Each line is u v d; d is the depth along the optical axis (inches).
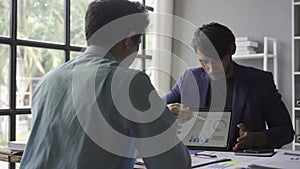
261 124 79.2
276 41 154.6
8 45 125.4
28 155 43.3
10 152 67.2
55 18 140.6
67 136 40.1
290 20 151.7
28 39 131.5
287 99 152.0
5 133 124.6
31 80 132.3
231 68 82.2
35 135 43.5
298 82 138.9
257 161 53.7
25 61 130.5
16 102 127.6
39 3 135.1
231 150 68.9
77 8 147.6
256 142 70.6
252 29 161.0
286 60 152.5
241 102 79.4
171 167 38.4
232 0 166.6
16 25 126.6
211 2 172.2
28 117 130.5
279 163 51.7
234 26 165.8
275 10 155.3
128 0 45.1
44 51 136.9
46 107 43.1
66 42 143.6
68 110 41.0
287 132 76.1
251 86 80.3
